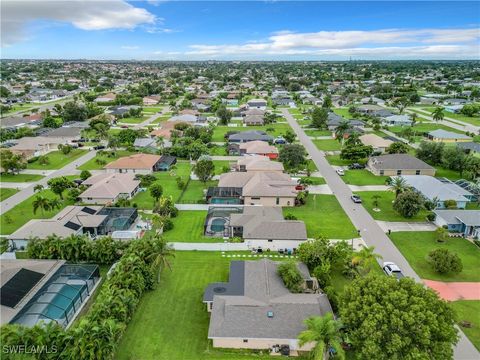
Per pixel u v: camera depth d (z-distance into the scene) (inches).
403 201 3253.0
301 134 6648.6
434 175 4475.9
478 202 3575.3
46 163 4869.6
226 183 3848.4
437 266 2428.6
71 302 2060.8
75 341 1612.9
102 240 2549.2
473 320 2030.0
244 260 2514.8
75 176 4411.9
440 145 4820.4
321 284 2256.4
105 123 6555.1
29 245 2513.5
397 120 7258.9
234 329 1825.8
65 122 7121.1
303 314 1887.3
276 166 4301.2
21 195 3828.7
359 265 2306.8
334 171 4628.4
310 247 2445.9
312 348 1713.8
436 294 1712.6
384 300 1627.7
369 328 1539.1
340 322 1642.5
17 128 6569.9
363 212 3440.0
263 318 1871.3
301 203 3617.1
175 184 4185.5
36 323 1856.5
